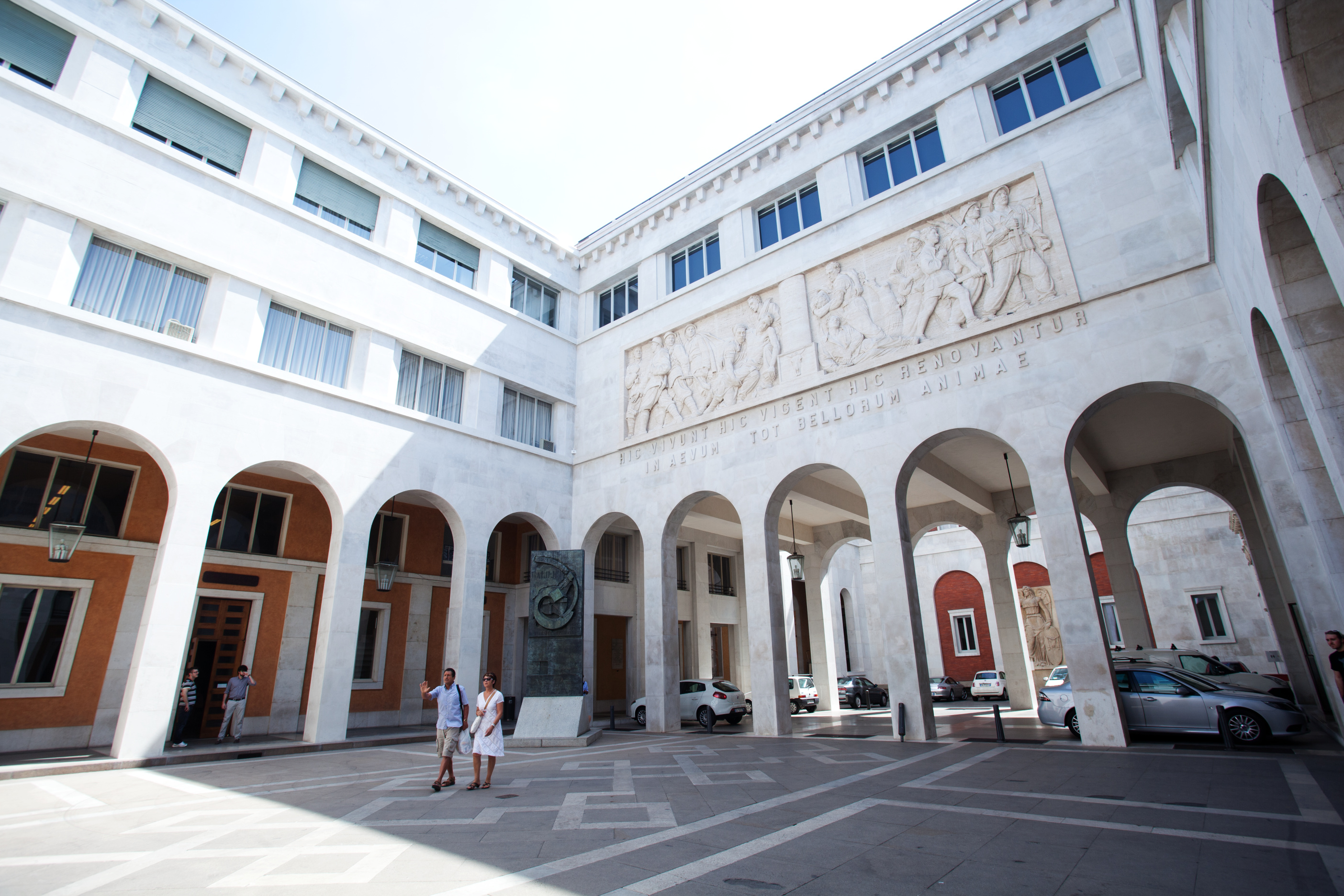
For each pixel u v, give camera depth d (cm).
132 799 936
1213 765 990
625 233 2423
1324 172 518
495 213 2312
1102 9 1501
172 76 1596
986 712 2227
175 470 1424
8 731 1433
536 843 651
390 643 2112
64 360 1318
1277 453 1137
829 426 1689
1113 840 609
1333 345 720
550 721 1600
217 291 1586
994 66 1639
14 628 1491
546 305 2475
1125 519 2059
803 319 1817
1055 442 1353
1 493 1513
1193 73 853
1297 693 1739
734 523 2733
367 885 531
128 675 1516
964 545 3606
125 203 1465
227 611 1819
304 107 1842
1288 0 497
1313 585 1088
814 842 630
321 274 1789
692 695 2083
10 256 1290
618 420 2231
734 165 2119
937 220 1638
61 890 534
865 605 3991
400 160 2055
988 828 670
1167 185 1324
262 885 539
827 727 1864
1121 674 1373
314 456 1662
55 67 1445
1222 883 491
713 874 539
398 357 1928
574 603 1703
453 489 1944
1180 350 1251
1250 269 894
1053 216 1445
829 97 1928
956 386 1502
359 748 1570
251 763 1292
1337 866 515
